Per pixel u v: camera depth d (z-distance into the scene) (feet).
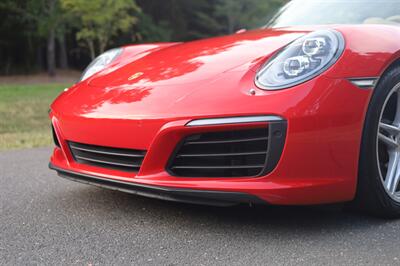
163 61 8.61
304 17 10.63
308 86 6.35
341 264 5.70
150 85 7.53
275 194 6.31
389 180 7.37
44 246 6.35
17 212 7.86
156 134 6.66
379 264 5.69
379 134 7.14
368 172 6.86
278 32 8.75
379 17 9.66
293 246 6.27
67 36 105.81
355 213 7.60
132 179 6.91
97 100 7.70
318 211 7.68
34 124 26.73
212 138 6.55
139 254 6.05
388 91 6.96
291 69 6.57
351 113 6.51
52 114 8.35
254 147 6.45
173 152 6.68
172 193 6.62
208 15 120.16
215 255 6.00
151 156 6.75
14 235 6.77
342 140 6.50
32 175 10.73
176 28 119.75
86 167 7.63
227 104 6.41
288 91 6.32
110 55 10.66
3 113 30.71
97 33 79.66
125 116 6.95
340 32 6.96
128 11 96.84
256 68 6.98
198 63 7.86
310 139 6.29
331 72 6.47
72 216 7.61
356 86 6.57
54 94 45.27
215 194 6.44
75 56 111.34
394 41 7.18
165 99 6.93
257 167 6.44
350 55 6.66
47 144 16.47
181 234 6.75
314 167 6.40
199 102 6.60
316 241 6.44
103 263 5.79
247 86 6.63
